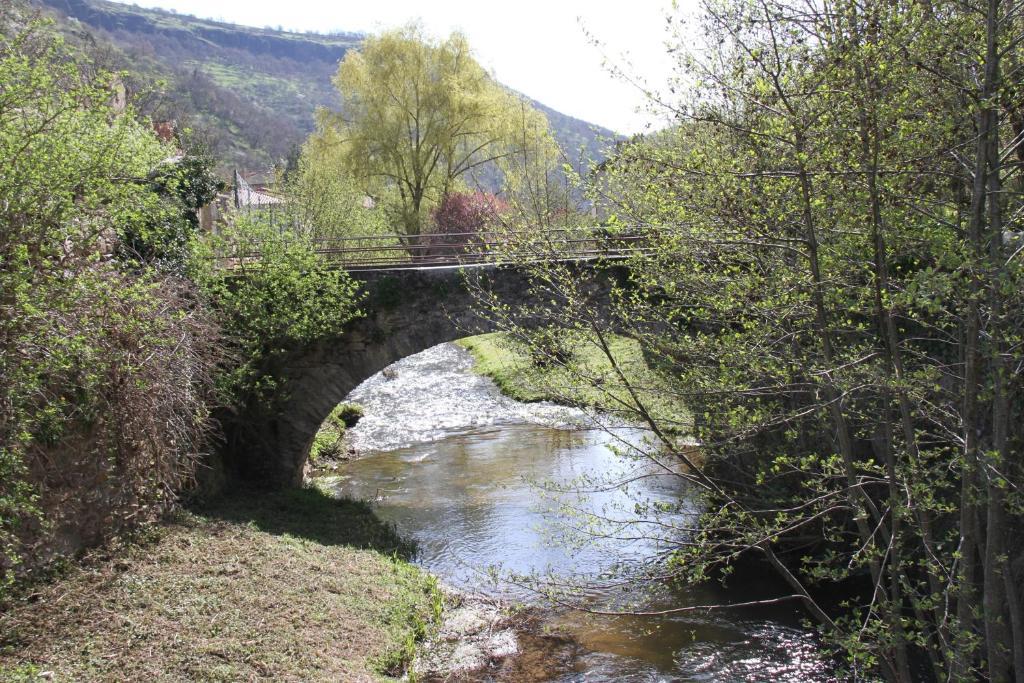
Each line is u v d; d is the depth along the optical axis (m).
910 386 6.59
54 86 9.49
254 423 15.66
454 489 16.80
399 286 15.28
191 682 7.51
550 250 8.90
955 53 6.25
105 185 9.96
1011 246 6.50
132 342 9.96
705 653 10.11
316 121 32.62
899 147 6.52
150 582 9.45
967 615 6.48
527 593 11.73
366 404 25.80
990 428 8.27
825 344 6.98
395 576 11.44
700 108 6.89
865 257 7.28
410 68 29.98
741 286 7.52
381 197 31.16
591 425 8.87
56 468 9.33
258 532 12.27
